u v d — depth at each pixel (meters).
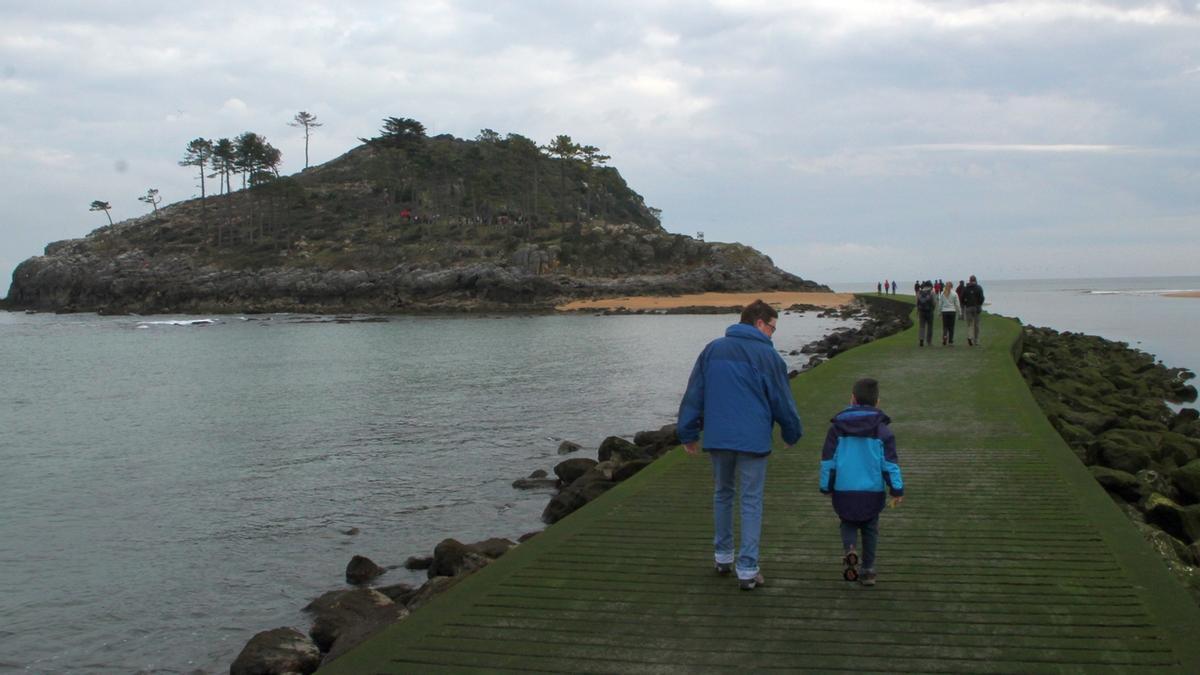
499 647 5.53
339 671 5.25
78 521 13.96
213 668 8.49
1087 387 22.77
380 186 140.38
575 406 25.30
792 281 107.31
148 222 139.25
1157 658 5.13
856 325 61.06
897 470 6.17
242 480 16.69
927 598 6.14
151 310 101.81
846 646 5.41
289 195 123.75
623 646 5.49
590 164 128.88
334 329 67.69
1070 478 9.55
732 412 6.27
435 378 33.12
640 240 110.25
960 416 13.55
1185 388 27.41
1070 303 104.94
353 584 10.79
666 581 6.61
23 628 9.56
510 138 145.75
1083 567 6.70
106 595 10.57
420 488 15.64
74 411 27.08
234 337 61.19
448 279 96.69
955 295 26.45
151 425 23.92
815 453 11.27
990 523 7.93
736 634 5.62
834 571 6.75
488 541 10.52
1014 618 5.76
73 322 84.88
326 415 24.64
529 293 94.88
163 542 12.74
